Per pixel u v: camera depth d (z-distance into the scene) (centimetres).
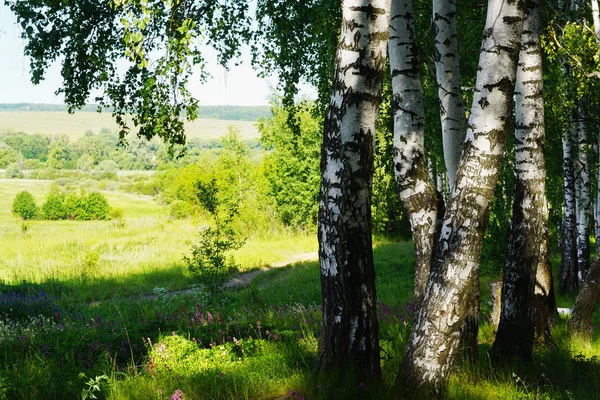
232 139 4278
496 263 1750
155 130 852
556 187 2281
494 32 516
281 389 571
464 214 516
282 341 852
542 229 778
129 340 867
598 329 1070
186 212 6059
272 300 1742
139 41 583
